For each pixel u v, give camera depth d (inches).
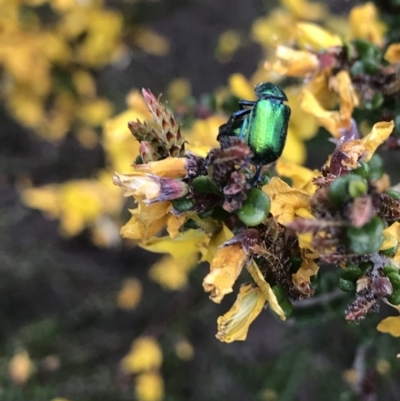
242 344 9.4
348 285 2.9
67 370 8.2
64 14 8.2
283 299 3.0
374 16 5.0
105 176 7.5
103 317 9.1
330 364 7.1
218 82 11.6
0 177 10.0
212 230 3.1
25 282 10.1
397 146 4.0
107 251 10.6
